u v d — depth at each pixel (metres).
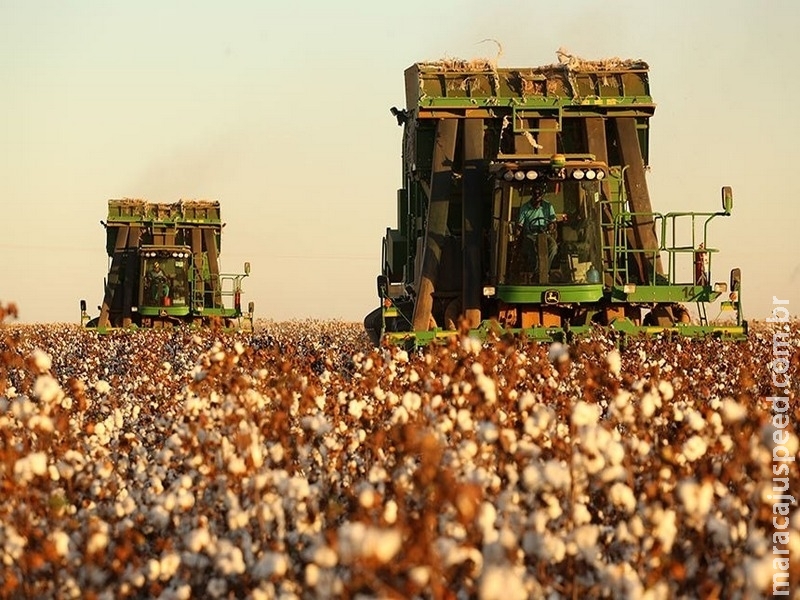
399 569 10.55
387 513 11.84
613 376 24.50
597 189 49.34
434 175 53.47
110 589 12.91
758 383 30.02
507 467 14.27
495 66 54.88
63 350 62.84
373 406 20.66
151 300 96.19
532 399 16.02
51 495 15.22
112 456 20.72
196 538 13.44
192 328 88.94
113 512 15.62
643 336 47.53
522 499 13.83
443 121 53.75
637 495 14.72
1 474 14.48
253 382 20.52
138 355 52.81
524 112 53.72
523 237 48.94
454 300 52.84
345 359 44.50
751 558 11.65
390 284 62.44
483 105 53.53
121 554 13.16
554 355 18.97
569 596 12.42
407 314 57.75
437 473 11.62
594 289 48.78
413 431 13.93
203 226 100.62
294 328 157.50
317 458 17.42
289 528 14.85
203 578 13.77
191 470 16.83
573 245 49.00
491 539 11.99
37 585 13.05
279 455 16.00
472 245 51.38
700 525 12.59
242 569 12.98
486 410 16.66
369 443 17.52
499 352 24.66
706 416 16.91
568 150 55.12
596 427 13.52
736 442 14.88
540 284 48.72
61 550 13.16
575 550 12.48
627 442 15.62
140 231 101.19
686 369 33.59
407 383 23.53
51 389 16.52
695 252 50.88
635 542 12.61
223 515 15.47
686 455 14.29
